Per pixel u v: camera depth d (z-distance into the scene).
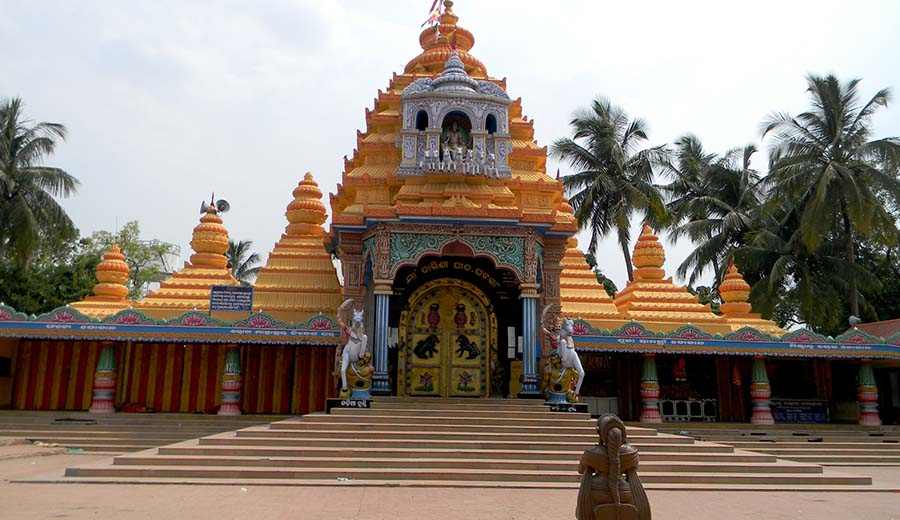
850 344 25.34
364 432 15.89
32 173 39.00
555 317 21.86
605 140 40.97
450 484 13.04
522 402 19.38
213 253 28.70
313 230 29.06
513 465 14.40
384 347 20.27
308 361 25.05
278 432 15.70
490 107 22.86
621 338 24.41
